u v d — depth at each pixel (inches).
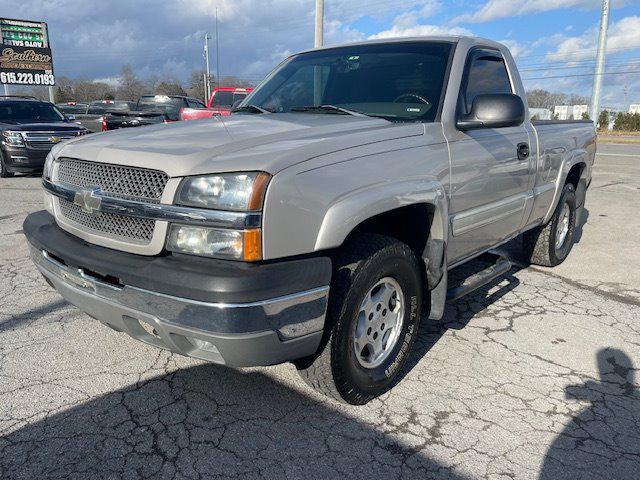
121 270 92.5
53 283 114.5
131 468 92.2
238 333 84.6
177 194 89.4
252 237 85.0
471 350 139.3
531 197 169.3
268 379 121.3
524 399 117.0
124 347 134.6
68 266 105.4
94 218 102.7
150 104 628.4
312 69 158.7
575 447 101.2
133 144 102.6
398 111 132.5
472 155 132.6
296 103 151.3
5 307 158.6
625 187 443.5
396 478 91.7
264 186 85.8
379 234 110.6
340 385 104.9
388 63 145.2
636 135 1761.8
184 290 85.1
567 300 177.6
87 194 101.0
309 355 100.7
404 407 112.7
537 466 95.7
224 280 83.0
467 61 141.5
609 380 126.1
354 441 101.0
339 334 99.8
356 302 101.5
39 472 90.4
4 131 436.5
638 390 122.0
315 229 91.8
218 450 97.3
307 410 110.2
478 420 108.8
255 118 130.3
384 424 106.4
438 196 117.3
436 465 95.2
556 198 190.7
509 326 155.3
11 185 409.4
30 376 120.5
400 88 137.1
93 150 104.7
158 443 98.8
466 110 137.3
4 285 177.6
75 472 90.7
